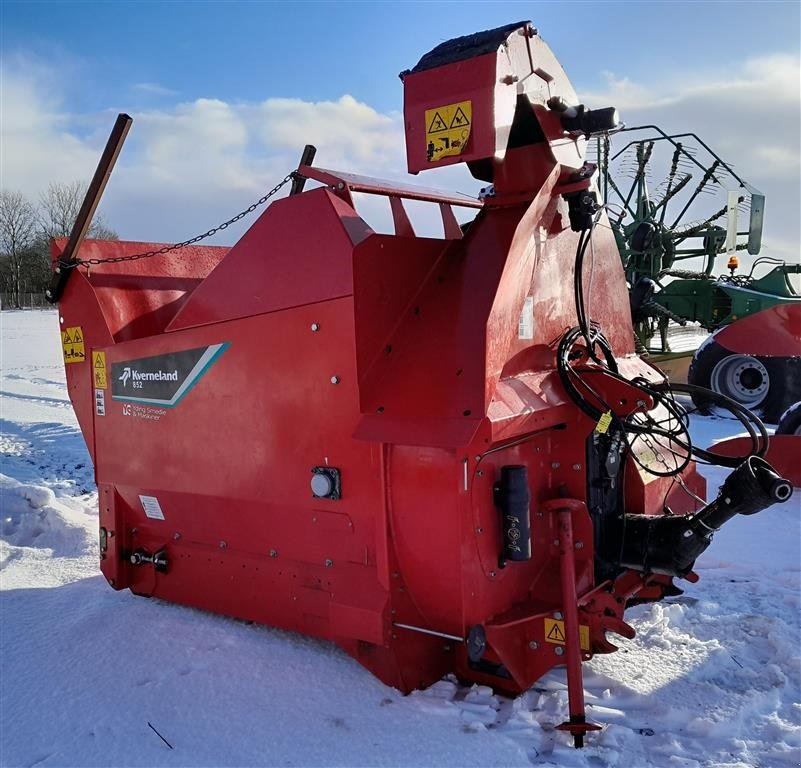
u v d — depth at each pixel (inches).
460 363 103.3
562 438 117.6
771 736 101.3
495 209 115.7
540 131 109.7
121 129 137.3
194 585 138.9
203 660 120.3
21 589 154.3
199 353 128.7
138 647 125.3
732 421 347.6
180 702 108.4
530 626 109.8
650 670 117.9
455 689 112.7
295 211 112.3
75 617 138.9
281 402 117.5
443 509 101.0
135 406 141.8
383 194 118.2
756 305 372.5
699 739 100.5
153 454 139.3
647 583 129.6
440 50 107.3
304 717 104.0
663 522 113.6
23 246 2486.5
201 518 135.0
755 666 120.5
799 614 139.9
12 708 108.2
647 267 431.2
